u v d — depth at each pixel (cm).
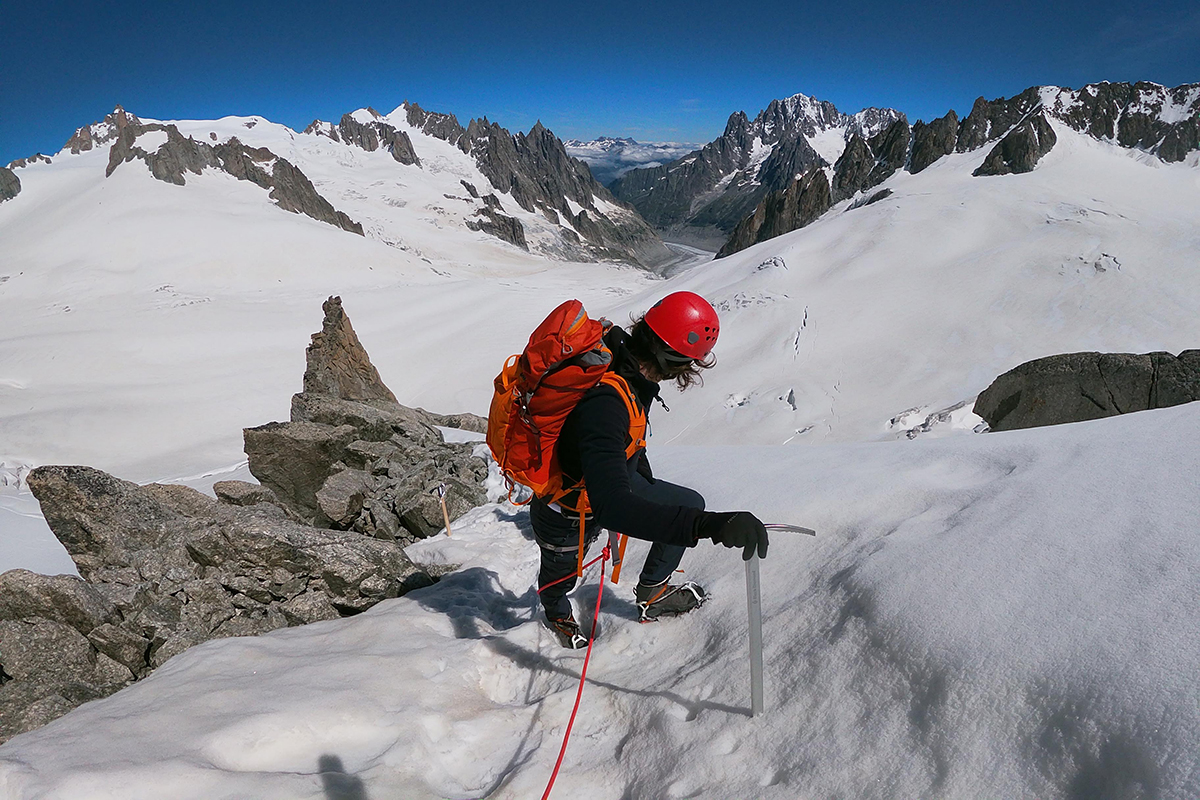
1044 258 8025
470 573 517
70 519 502
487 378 8875
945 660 233
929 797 202
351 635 409
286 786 257
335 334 2511
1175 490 279
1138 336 6203
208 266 15438
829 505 399
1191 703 175
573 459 276
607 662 345
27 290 14275
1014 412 1155
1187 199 10994
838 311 7731
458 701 328
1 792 250
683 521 226
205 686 339
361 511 705
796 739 245
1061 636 219
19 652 397
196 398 7794
